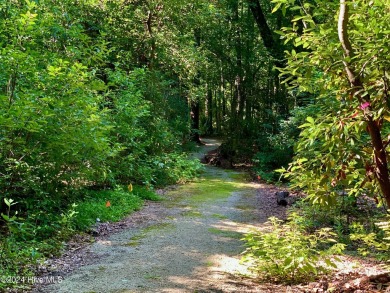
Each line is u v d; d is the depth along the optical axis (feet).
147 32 44.93
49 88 20.68
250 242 15.71
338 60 10.49
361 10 10.47
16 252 15.88
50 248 17.48
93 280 14.47
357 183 13.16
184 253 18.34
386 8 9.98
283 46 55.16
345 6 9.51
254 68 67.46
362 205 26.96
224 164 55.57
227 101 101.60
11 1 25.41
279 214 28.32
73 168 23.02
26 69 19.83
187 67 50.21
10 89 19.86
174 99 57.62
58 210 22.22
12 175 18.99
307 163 12.19
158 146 42.45
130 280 14.57
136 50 45.96
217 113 103.19
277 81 60.64
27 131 19.33
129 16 43.70
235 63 67.36
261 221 26.05
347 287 12.85
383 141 11.46
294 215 18.79
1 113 17.62
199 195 35.04
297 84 12.41
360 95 9.79
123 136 34.27
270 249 15.10
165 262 16.90
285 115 55.93
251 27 64.34
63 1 30.55
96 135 22.00
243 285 14.29
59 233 19.24
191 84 58.13
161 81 47.37
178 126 58.59
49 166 20.99
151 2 43.88
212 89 89.51
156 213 27.20
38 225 19.31
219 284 14.34
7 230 18.16
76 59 26.27
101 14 40.73
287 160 46.06
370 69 9.80
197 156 64.08
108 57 40.83
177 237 21.18
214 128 112.37
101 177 27.12
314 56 11.08
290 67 11.72
